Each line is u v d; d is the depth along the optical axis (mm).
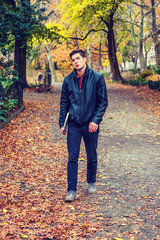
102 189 4457
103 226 3172
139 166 5691
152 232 3018
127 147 7293
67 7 25938
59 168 5633
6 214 3467
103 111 3986
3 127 9070
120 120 11203
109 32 30812
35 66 59812
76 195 4207
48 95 20328
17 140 7707
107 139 8266
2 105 9453
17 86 12570
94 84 3969
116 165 5812
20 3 15320
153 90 20250
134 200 3936
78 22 26266
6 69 12117
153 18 31000
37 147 7230
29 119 10922
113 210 3611
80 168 5676
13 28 14523
